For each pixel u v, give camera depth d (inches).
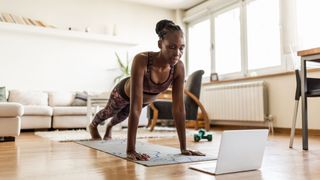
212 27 234.5
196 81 165.9
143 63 67.9
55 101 204.7
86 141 108.4
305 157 71.4
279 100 168.7
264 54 191.2
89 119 158.7
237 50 213.0
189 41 261.9
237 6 212.2
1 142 111.0
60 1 223.0
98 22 234.7
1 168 57.9
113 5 241.1
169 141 112.4
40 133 152.9
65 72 220.7
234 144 51.9
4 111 114.2
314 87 89.9
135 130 68.0
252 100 180.1
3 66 202.2
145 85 71.7
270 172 53.3
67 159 68.9
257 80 183.9
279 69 176.7
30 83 209.3
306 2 158.4
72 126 190.1
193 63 257.8
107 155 75.1
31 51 211.0
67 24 224.2
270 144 100.6
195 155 70.7
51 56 217.0
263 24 192.7
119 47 240.8
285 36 166.4
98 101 162.4
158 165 59.6
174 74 72.3
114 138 121.5
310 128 149.3
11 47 205.2
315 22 153.9
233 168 52.5
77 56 225.5
